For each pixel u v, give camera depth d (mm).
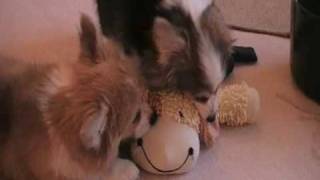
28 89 1012
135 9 1071
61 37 1356
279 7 1438
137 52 1061
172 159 1054
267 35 1367
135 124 1019
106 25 1142
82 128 920
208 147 1126
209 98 1077
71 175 1006
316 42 1145
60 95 967
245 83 1199
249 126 1165
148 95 1072
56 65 1024
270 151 1123
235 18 1413
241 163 1106
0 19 1420
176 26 1031
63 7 1452
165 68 1052
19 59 1117
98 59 990
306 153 1117
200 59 1039
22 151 1021
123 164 1069
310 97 1210
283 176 1084
